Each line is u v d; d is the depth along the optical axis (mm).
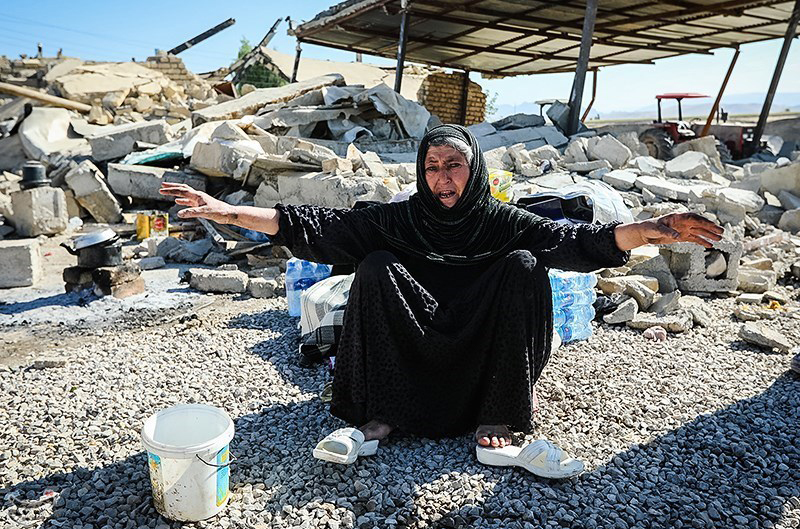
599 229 3029
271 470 2990
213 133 10281
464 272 3303
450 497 2768
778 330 5078
